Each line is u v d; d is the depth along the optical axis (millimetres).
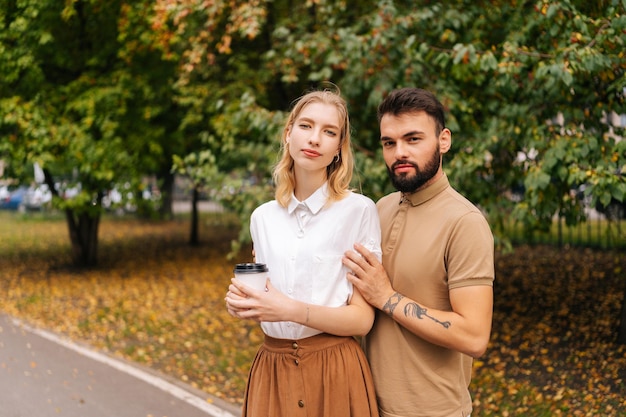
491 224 5340
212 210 26969
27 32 8859
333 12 6629
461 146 5270
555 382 4945
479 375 5172
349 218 2107
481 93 5660
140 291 9359
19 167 9641
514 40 4738
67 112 9508
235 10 6555
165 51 8828
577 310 7121
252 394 2223
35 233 18094
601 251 10781
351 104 6105
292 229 2158
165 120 10836
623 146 4285
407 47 4852
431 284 2057
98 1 9242
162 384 5262
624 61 4145
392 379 2100
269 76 9086
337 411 2078
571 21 4383
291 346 2119
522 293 8180
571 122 4734
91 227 11656
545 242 12102
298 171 2172
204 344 6520
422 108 2025
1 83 9297
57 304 8484
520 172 5461
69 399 4887
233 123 6246
